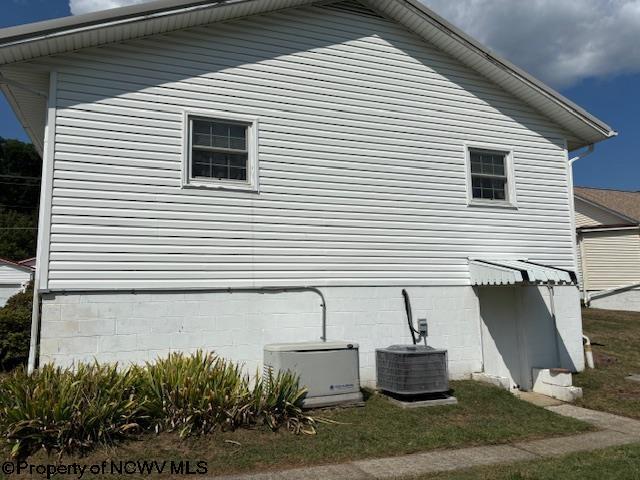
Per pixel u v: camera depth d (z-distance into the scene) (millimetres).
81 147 7898
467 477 5535
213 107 8828
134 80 8359
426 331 9945
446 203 10555
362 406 8227
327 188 9508
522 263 10398
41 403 5957
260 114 9164
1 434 5930
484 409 8414
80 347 7570
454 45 10711
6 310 11109
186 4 8281
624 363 11875
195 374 6973
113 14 7789
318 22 9875
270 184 9055
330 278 9320
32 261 31875
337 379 8109
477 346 10438
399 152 10242
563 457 6285
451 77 11000
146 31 8367
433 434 7141
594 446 6828
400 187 10148
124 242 7969
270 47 9406
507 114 11492
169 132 8469
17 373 6719
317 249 9281
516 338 10883
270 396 7121
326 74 9805
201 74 8820
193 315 8281
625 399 9320
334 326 9258
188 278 8305
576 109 11461
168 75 8594
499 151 11297
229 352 8453
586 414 8578
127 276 7934
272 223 8984
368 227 9758
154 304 8055
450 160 10727
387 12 10461
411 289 9984
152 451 6070
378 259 9766
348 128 9852
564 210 11805
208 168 8766
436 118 10711
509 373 10688
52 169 7691
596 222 25984
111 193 7977
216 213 8602
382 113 10195
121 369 7723
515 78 11039
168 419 6602
